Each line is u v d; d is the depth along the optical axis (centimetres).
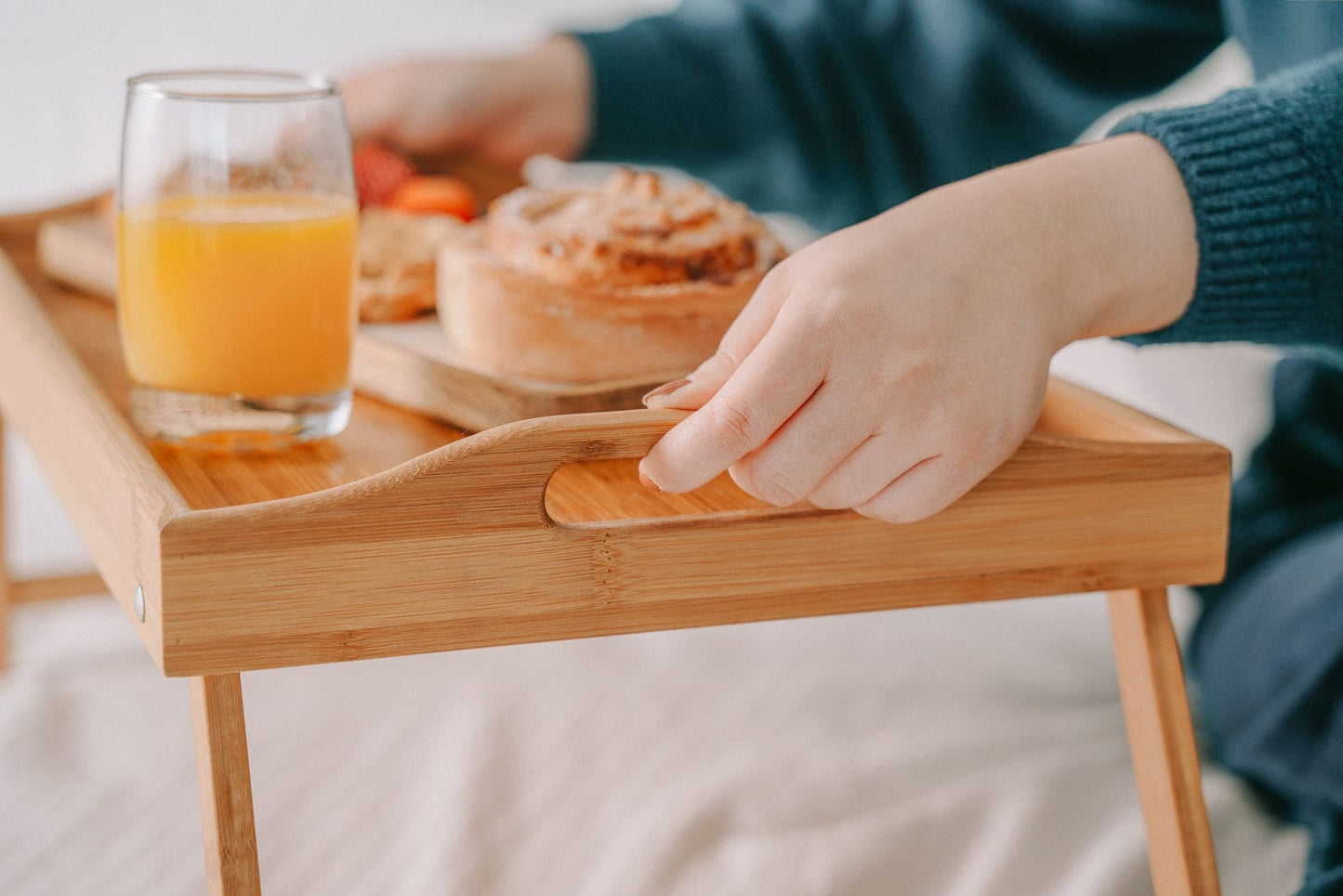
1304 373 97
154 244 54
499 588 47
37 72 149
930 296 47
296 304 56
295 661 45
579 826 81
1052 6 109
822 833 81
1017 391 49
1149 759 60
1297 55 88
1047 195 53
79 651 103
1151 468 54
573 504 54
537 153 107
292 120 56
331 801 83
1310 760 83
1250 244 55
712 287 63
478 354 63
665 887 76
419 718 93
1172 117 56
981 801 84
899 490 49
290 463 56
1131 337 59
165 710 94
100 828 80
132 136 56
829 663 102
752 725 93
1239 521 99
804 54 110
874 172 115
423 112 102
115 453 50
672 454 45
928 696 98
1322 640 84
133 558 46
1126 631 60
